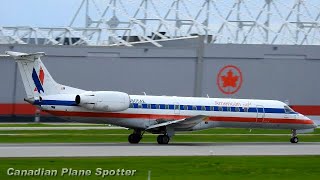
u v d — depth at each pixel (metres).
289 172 142.12
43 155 163.25
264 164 156.25
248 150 197.00
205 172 138.38
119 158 159.88
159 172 136.38
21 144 197.50
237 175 135.50
